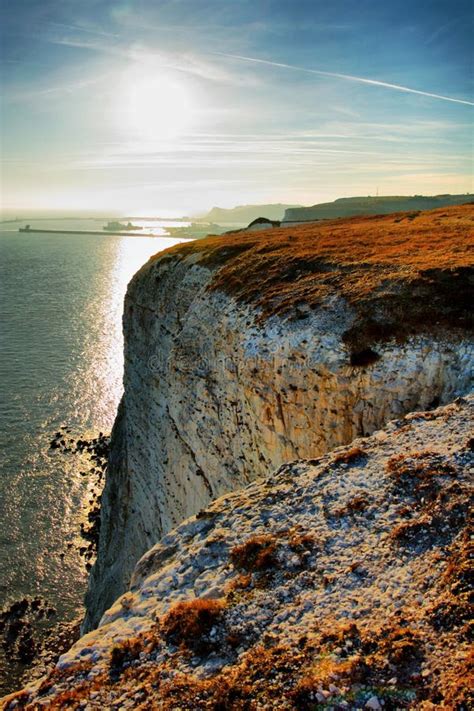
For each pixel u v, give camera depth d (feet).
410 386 61.16
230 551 42.42
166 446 104.12
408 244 107.55
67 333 379.14
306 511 44.57
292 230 194.18
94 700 31.17
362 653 29.27
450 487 40.40
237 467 79.87
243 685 29.30
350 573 36.22
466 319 65.10
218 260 123.44
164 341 124.67
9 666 126.52
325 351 67.05
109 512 147.95
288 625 33.55
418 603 31.83
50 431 230.89
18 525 173.27
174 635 35.12
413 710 25.21
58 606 144.87
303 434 68.03
